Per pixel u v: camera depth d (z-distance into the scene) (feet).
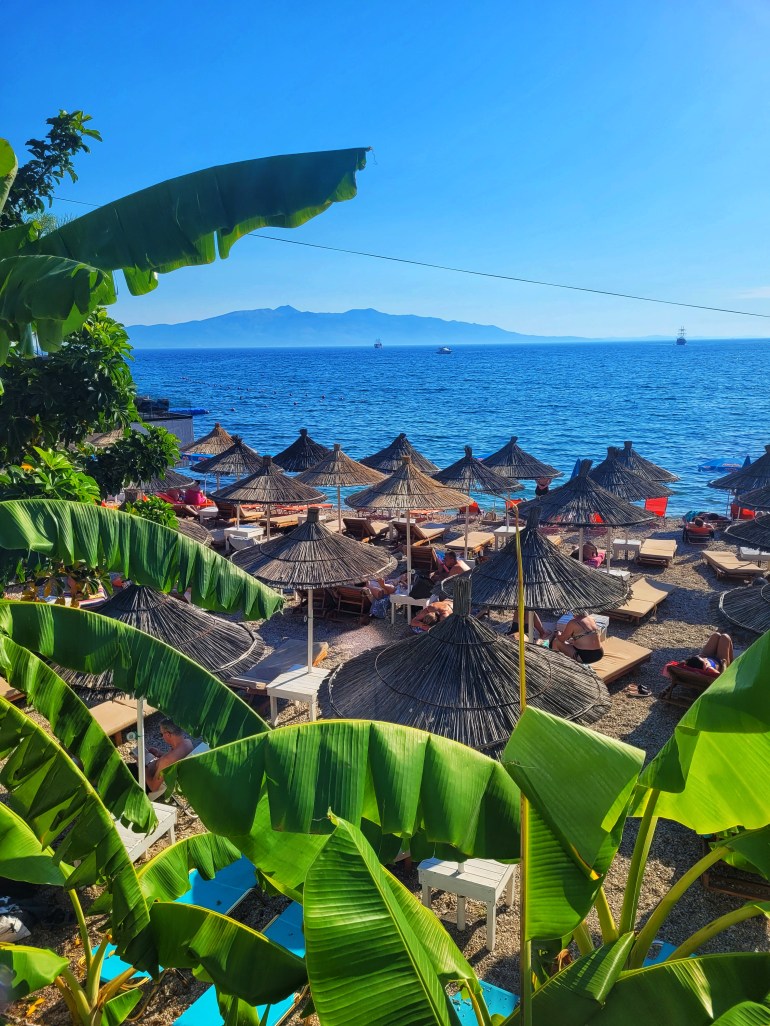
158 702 13.35
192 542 14.23
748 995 9.15
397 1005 7.89
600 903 11.59
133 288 11.69
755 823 10.10
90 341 27.20
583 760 9.76
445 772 10.07
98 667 13.24
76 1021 15.26
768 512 47.67
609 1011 9.23
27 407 26.21
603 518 46.70
